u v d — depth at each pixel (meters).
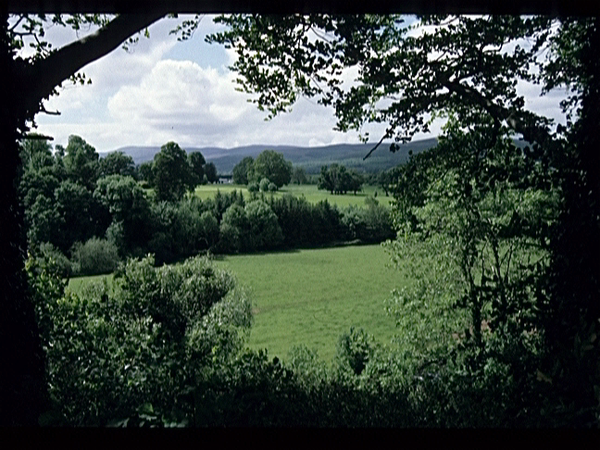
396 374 7.03
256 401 3.25
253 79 5.14
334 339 18.22
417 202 7.06
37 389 3.38
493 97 4.69
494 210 6.29
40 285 4.56
